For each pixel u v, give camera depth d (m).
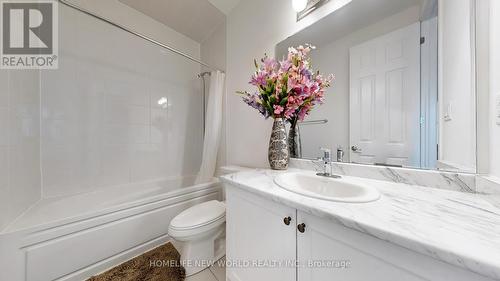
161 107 2.19
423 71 0.81
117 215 1.28
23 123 1.23
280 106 1.10
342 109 1.07
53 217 1.09
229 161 1.98
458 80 0.72
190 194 1.73
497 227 0.42
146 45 2.05
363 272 0.49
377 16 0.93
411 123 0.84
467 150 0.69
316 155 1.20
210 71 2.27
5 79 1.07
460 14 0.71
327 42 1.13
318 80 1.13
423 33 0.80
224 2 1.83
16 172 1.13
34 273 0.96
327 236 0.58
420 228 0.42
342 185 0.86
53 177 1.50
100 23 1.74
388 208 0.55
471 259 0.31
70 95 1.59
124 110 1.90
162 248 1.47
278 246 0.74
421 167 0.81
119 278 1.16
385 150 0.91
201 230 1.18
